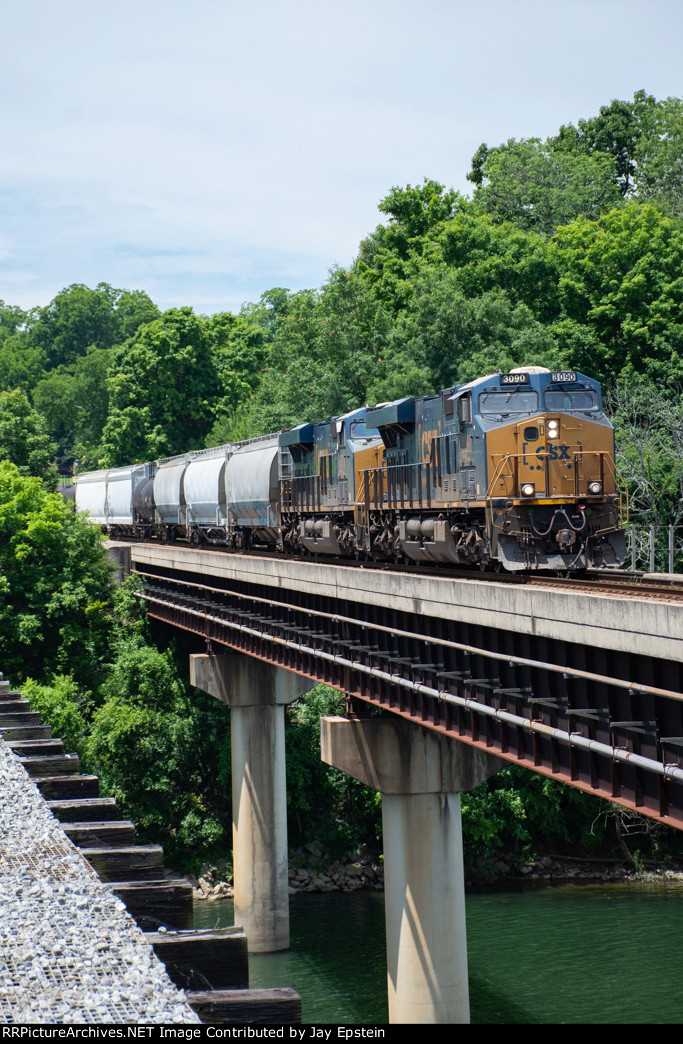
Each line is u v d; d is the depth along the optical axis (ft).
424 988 123.34
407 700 110.11
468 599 87.61
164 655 229.25
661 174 372.79
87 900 45.83
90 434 568.41
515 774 210.38
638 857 206.28
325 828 216.54
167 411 424.46
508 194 364.58
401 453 140.15
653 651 61.31
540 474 110.01
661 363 268.21
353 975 151.23
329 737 124.16
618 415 243.60
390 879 126.52
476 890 195.21
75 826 58.70
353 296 315.78
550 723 79.77
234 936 43.88
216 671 180.14
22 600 227.20
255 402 336.08
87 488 349.20
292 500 181.78
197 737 216.54
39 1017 35.22
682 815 63.82
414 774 124.16
